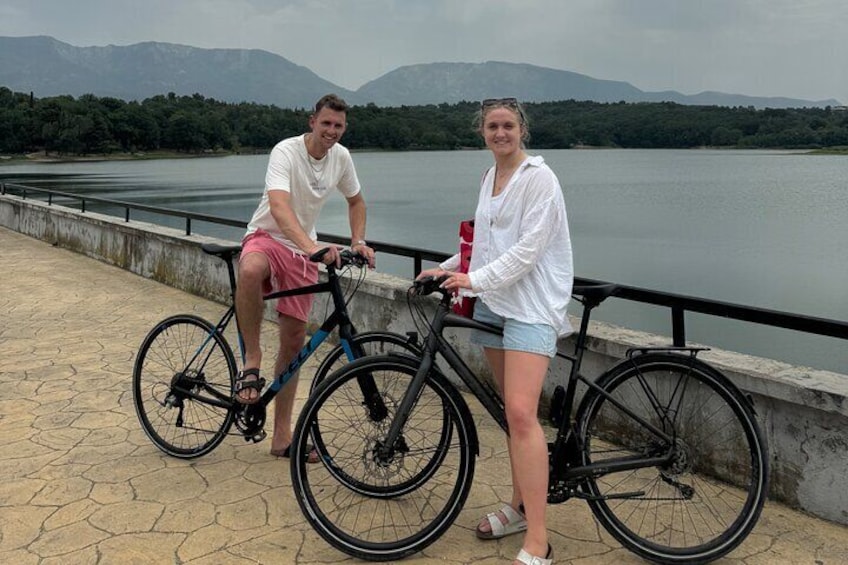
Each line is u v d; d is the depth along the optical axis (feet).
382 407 9.00
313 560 8.16
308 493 8.14
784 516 9.00
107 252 31.96
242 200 152.56
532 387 7.66
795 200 171.83
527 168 7.77
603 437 10.78
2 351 17.39
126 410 13.21
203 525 8.93
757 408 9.41
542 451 7.63
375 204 161.89
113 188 184.24
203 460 10.95
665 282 69.56
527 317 7.73
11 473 10.46
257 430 10.32
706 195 188.44
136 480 10.23
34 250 36.42
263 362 16.21
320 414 10.53
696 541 8.41
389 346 10.59
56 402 13.65
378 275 17.01
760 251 90.48
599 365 11.23
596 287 8.24
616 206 159.02
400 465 8.77
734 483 9.68
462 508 8.58
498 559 8.18
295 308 10.37
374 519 9.00
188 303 23.40
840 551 8.21
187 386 10.93
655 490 9.34
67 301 23.73
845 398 8.38
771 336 48.62
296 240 9.26
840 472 8.68
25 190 46.78
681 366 8.13
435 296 14.51
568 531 8.84
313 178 10.19
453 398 8.14
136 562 8.08
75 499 9.63
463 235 9.00
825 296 62.75
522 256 7.45
